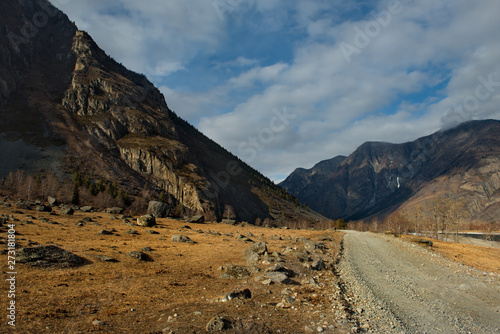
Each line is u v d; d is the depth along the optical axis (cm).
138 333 1084
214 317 1160
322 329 1219
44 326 1100
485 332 1423
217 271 2425
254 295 1702
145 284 1859
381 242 6644
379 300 1841
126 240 3697
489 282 2688
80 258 2238
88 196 12188
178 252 3219
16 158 16338
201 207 19100
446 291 2302
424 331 1376
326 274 2572
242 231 7319
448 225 10469
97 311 1328
